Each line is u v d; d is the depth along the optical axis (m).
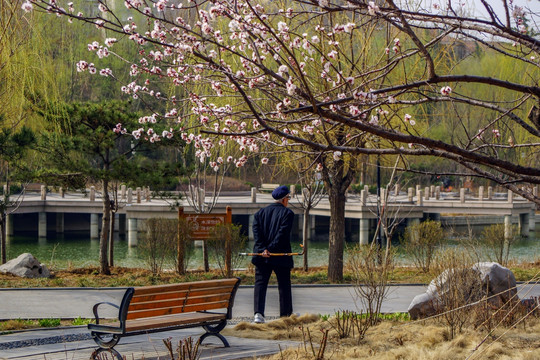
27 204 38.19
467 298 8.84
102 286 15.80
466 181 57.22
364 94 5.12
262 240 9.55
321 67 7.45
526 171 4.99
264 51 6.11
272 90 5.67
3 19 7.68
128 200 37.56
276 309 12.04
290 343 7.68
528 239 41.97
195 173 21.36
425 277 17.41
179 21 6.04
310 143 4.83
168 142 17.83
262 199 44.41
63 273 19.62
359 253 12.41
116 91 35.91
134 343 7.83
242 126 7.44
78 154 20.75
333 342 7.64
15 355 7.05
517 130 16.91
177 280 17.41
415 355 6.60
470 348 6.96
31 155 19.95
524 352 6.75
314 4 4.75
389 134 4.81
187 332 8.77
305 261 21.69
